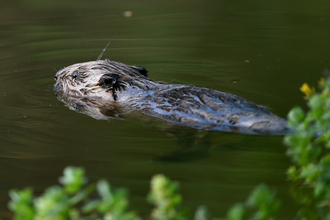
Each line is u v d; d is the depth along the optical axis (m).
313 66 18.09
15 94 15.60
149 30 24.81
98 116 13.56
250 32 23.78
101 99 14.41
